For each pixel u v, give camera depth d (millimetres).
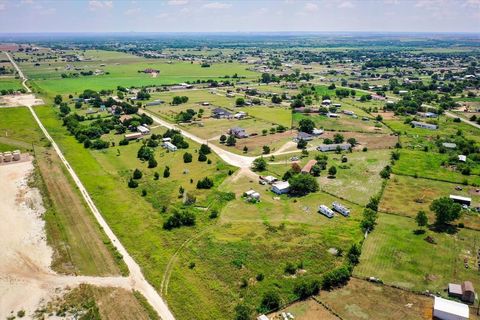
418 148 159000
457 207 97312
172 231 97000
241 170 136000
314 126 185000
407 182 126125
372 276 79812
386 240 92812
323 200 113688
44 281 79875
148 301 73750
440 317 68875
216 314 70000
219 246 89625
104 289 77250
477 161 144625
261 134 180125
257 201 112188
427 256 86438
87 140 164125
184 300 73688
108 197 116438
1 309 72438
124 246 91688
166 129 189750
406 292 75438
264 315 68750
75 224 101375
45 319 70000
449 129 188375
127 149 161250
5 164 142750
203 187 120875
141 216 104938
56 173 134500
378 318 68875
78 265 84812
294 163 133750
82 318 70000
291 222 100438
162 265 84062
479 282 77812
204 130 187375
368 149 158625
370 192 118438
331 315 69625
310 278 78250
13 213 107500
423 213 96750
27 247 91812
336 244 90125
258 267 82188
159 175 132625
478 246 90312
